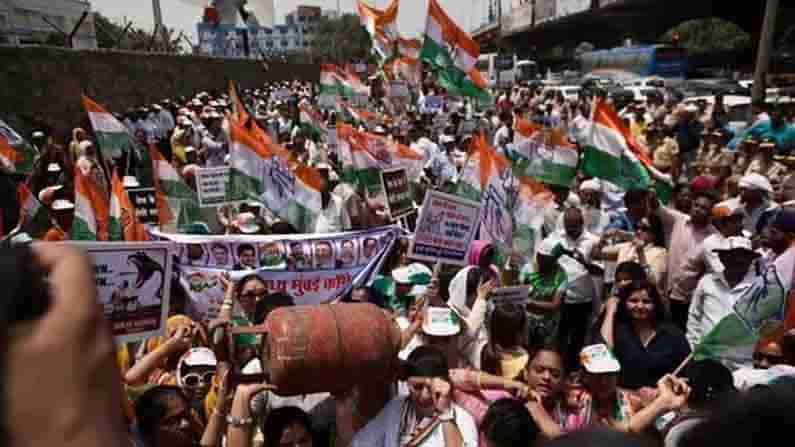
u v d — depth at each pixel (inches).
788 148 470.0
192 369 135.0
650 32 2527.1
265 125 700.7
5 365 20.6
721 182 349.7
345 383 103.2
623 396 146.8
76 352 21.4
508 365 159.2
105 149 358.6
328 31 3230.8
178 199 277.0
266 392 137.9
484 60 2101.4
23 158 399.5
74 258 22.9
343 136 325.7
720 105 670.5
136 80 927.7
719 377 128.9
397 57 748.6
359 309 106.2
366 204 282.0
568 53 3344.0
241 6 1652.3
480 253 207.3
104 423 21.5
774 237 196.1
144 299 141.9
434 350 125.4
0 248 22.6
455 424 119.6
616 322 175.5
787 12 1787.6
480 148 240.5
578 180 365.7
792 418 38.6
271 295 159.8
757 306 167.5
